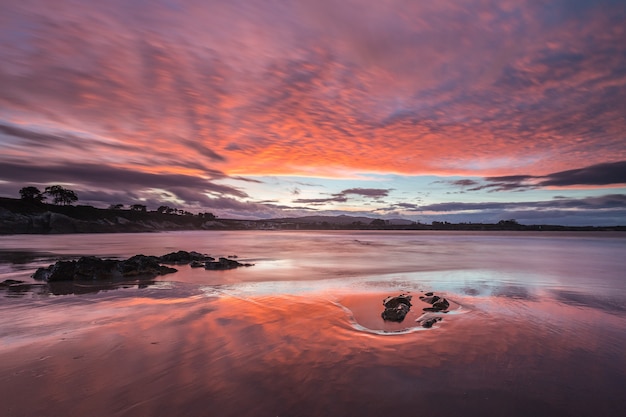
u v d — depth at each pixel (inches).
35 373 188.2
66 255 1040.2
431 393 171.2
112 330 265.1
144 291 443.2
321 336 254.8
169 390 170.9
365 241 2309.3
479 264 828.6
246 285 496.4
